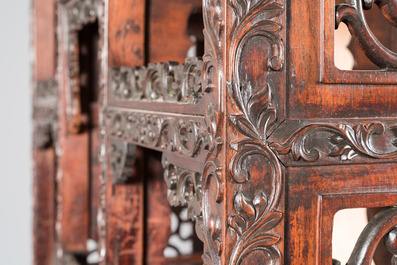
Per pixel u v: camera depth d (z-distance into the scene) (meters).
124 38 1.21
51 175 2.20
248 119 0.74
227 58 0.73
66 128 1.82
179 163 0.94
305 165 0.76
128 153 1.17
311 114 0.77
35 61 2.14
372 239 0.80
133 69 1.12
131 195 1.28
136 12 1.20
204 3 0.78
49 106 2.00
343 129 0.77
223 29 0.74
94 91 1.92
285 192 0.76
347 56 0.90
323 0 0.76
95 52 1.92
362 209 0.87
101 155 1.29
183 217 1.76
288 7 0.75
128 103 1.15
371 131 0.78
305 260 0.77
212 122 0.76
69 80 1.73
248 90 0.74
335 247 0.86
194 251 1.78
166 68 0.97
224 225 0.74
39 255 2.20
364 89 0.79
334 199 0.78
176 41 1.25
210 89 0.77
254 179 0.75
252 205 0.75
